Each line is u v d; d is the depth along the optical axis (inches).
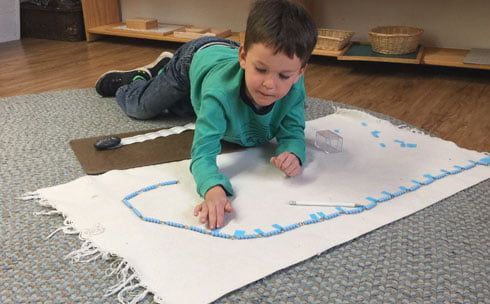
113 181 43.5
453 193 42.6
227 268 32.6
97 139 53.4
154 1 111.4
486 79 79.3
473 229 38.0
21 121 59.5
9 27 111.8
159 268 32.5
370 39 84.7
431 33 87.9
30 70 87.3
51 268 33.6
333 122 58.0
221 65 44.5
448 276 33.0
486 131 58.4
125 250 34.3
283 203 40.1
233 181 43.4
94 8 109.7
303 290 31.6
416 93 73.0
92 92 71.3
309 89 75.4
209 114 41.0
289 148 45.2
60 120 59.9
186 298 30.0
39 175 46.0
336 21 94.7
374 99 70.6
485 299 31.0
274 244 35.2
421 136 53.9
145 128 57.5
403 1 87.7
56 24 111.3
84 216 38.4
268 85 36.7
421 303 30.7
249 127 45.6
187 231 36.4
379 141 52.4
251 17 37.5
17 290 31.7
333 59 92.8
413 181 44.0
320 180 43.9
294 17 36.9
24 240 36.5
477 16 83.4
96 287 31.9
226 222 37.4
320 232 36.7
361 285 32.2
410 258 34.7
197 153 41.4
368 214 39.2
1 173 46.4
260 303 30.4
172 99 56.4
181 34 100.3
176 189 42.3
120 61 93.5
